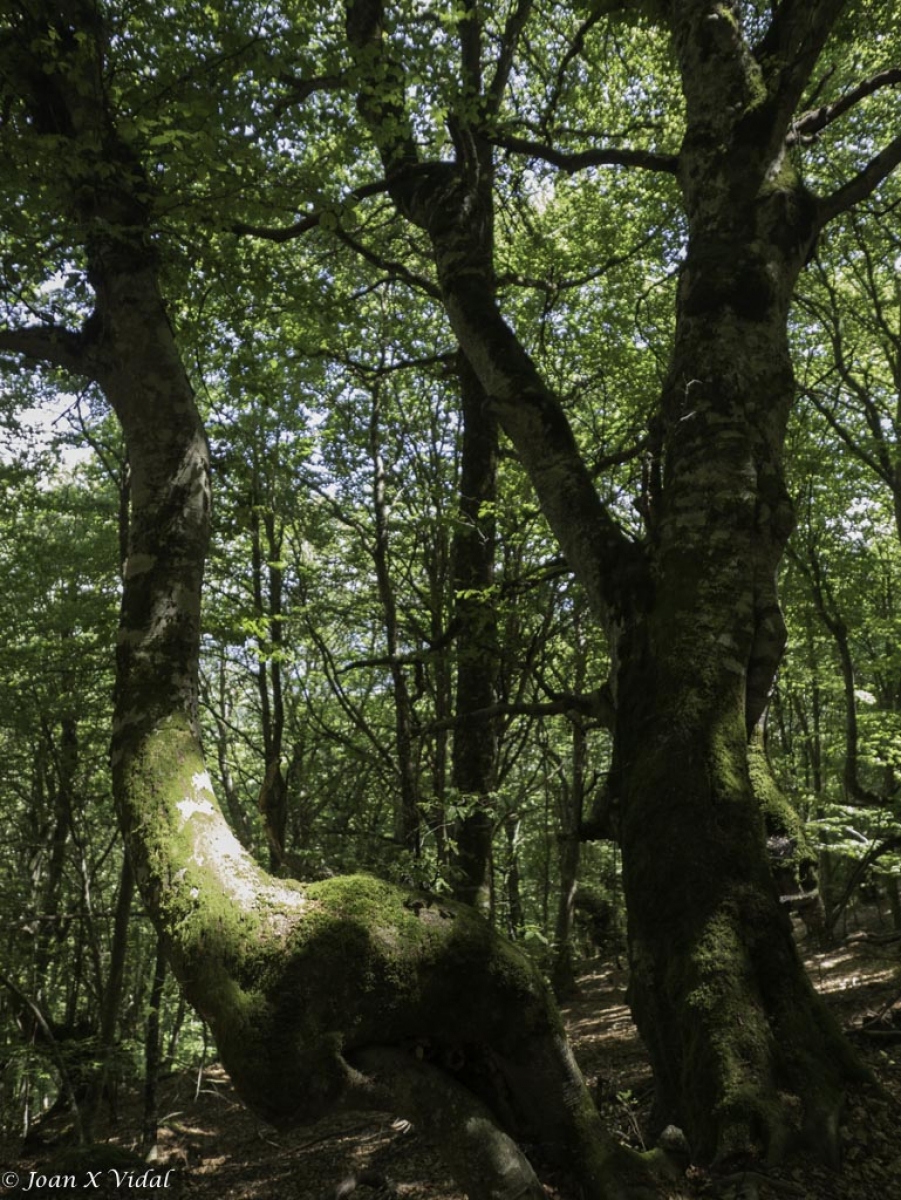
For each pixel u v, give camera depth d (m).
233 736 16.33
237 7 6.42
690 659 5.02
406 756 9.69
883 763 13.43
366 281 13.44
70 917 10.98
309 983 3.29
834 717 22.56
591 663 13.95
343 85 6.27
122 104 6.50
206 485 5.24
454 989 3.37
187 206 5.91
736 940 4.43
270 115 6.82
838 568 17.80
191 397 5.43
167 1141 9.20
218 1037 3.39
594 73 11.50
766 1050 4.16
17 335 5.74
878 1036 5.76
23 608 12.91
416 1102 3.20
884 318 15.70
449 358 10.86
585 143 12.44
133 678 4.65
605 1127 3.55
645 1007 4.59
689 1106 4.19
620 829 5.10
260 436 12.72
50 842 13.06
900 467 14.30
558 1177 3.41
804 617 17.06
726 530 5.31
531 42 12.40
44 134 5.74
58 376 10.27
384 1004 3.29
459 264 6.74
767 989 4.38
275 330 11.95
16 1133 11.61
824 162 13.12
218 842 3.99
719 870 4.57
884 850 9.06
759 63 6.28
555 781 17.30
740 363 5.61
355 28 7.59
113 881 18.27
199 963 3.53
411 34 6.93
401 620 14.20
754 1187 3.59
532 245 12.66
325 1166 6.29
